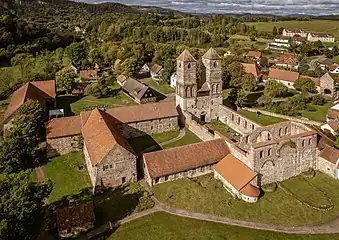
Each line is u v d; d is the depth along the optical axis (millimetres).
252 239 60906
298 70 190625
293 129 89375
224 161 79312
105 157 73812
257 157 73125
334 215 67625
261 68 199875
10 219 48906
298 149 78500
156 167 76000
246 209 68188
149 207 69062
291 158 78062
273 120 119375
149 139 101438
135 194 72562
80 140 94188
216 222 65188
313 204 70000
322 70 187375
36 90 126938
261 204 69500
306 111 130875
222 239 60688
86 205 64750
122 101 141125
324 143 84500
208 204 69562
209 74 111500
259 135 86250
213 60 110438
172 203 70250
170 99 144375
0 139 98875
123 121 101000
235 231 62781
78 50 197250
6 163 77375
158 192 73500
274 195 72312
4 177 58000
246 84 152875
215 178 78188
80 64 194250
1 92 147125
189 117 107688
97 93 145375
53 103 130875
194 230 62844
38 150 93375
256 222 65375
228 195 71938
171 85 168250
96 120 90125
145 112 105125
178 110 113812
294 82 162125
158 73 182750
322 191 74438
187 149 80375
